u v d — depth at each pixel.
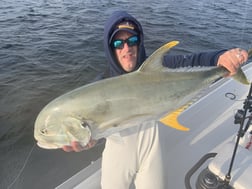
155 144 2.16
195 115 3.43
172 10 16.80
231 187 2.35
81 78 7.50
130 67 2.12
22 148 4.31
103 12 15.30
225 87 3.99
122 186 2.24
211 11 16.98
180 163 2.87
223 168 2.44
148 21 13.88
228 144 2.70
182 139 3.16
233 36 11.76
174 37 11.40
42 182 3.03
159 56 1.68
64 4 17.47
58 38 10.75
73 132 1.61
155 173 2.17
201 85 1.85
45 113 1.65
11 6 16.30
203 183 2.44
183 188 2.60
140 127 2.10
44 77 7.46
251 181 2.32
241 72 1.95
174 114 1.80
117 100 1.62
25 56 8.88
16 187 3.08
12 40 10.42
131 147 2.12
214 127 3.34
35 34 11.23
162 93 1.72
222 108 3.63
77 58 8.84
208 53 2.13
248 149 2.84
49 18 13.79
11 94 6.46
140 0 19.67
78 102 1.58
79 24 12.80
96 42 10.32
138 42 2.11
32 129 4.98
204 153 2.99
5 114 5.57
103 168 2.27
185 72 1.82
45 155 3.43
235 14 16.28
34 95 6.47
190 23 13.79
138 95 1.65
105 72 2.36
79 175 2.57
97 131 1.63
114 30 2.03
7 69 7.92
